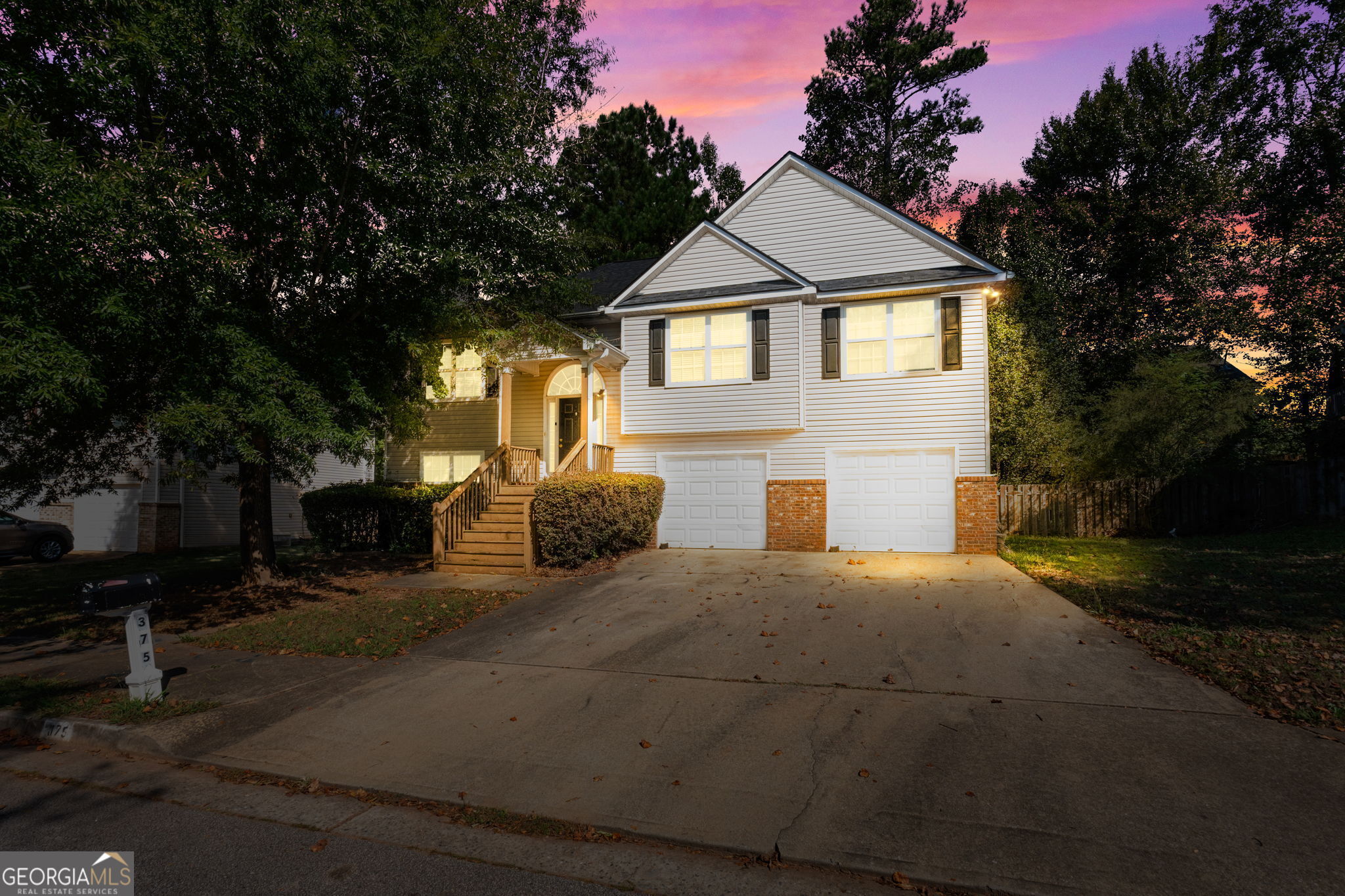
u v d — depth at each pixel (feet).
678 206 97.19
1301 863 11.27
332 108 30.94
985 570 36.88
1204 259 72.79
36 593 40.55
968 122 101.40
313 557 51.06
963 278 45.32
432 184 32.22
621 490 41.73
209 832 13.75
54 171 20.56
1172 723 16.61
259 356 27.02
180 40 25.43
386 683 22.11
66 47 25.40
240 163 31.07
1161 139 74.54
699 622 27.61
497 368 49.16
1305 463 49.83
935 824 12.89
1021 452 58.13
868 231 49.62
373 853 12.82
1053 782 14.11
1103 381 73.51
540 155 38.96
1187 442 53.16
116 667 25.17
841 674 21.16
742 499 49.39
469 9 33.12
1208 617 25.29
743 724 17.83
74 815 14.60
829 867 11.98
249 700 20.89
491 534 43.06
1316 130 69.10
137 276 24.61
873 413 47.01
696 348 50.39
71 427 31.19
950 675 20.71
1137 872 11.24
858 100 105.91
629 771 15.66
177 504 65.87
